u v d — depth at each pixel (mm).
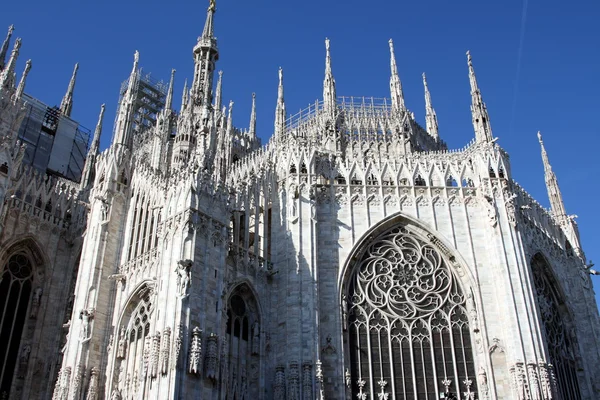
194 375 30125
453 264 42125
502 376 37750
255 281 38625
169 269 33094
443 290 41188
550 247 49875
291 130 59219
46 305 46094
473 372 38531
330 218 42844
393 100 64062
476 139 47156
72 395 35531
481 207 43875
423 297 40844
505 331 38906
